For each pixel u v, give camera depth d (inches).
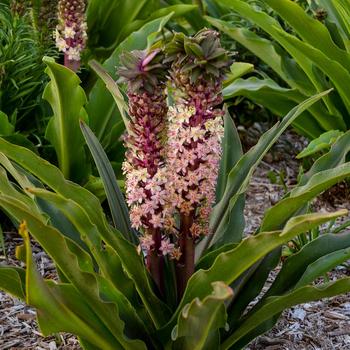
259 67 242.7
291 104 200.4
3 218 172.4
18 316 136.6
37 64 174.7
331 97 195.2
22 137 159.0
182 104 91.7
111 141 175.3
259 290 108.4
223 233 112.4
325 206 189.9
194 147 92.6
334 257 105.5
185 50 89.0
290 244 157.0
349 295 144.6
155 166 94.4
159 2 239.6
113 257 98.0
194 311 84.5
